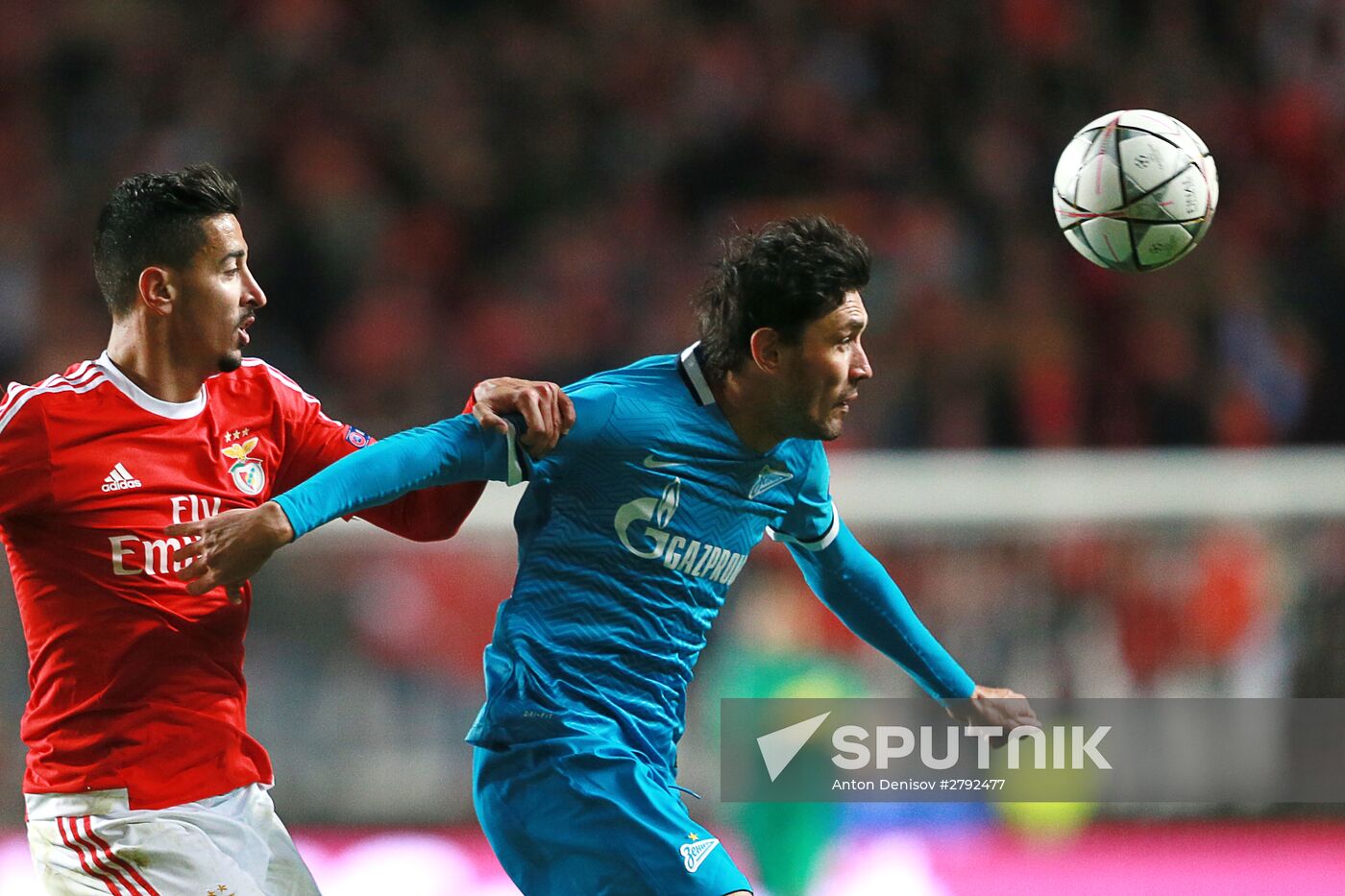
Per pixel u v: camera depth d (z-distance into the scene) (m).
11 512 12.88
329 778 29.28
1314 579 30.11
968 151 46.19
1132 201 13.83
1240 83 48.59
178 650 13.12
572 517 13.09
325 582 29.36
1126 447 40.56
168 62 46.19
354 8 47.59
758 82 47.00
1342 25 49.41
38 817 13.24
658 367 13.43
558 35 47.88
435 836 28.88
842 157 45.94
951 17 48.31
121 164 44.50
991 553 30.28
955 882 26.62
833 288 12.71
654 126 46.38
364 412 41.34
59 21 46.34
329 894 26.33
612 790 12.80
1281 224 45.94
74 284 42.66
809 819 24.17
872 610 14.95
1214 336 41.94
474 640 29.48
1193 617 30.00
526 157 45.97
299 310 42.75
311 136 45.16
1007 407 39.88
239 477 13.64
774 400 13.07
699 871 12.65
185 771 13.14
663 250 44.28
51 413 12.93
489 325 42.75
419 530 14.58
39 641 13.16
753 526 13.77
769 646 24.61
